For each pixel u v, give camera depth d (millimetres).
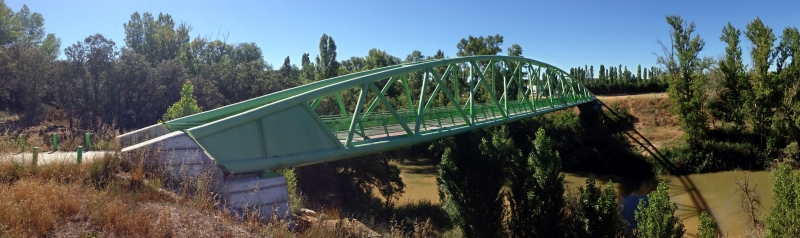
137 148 8672
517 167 19812
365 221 14312
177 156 8688
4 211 5625
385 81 57312
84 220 6074
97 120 29484
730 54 40094
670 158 37906
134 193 7395
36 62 28516
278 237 7234
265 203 9102
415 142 14172
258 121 9727
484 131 22734
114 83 29172
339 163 25375
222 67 49250
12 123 25500
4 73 27422
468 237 19219
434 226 21422
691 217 25125
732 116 39500
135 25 56594
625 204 29141
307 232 8367
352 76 15406
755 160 36031
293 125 10375
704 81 40656
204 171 8648
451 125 18078
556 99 37719
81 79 28766
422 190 32938
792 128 35812
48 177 7688
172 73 32562
